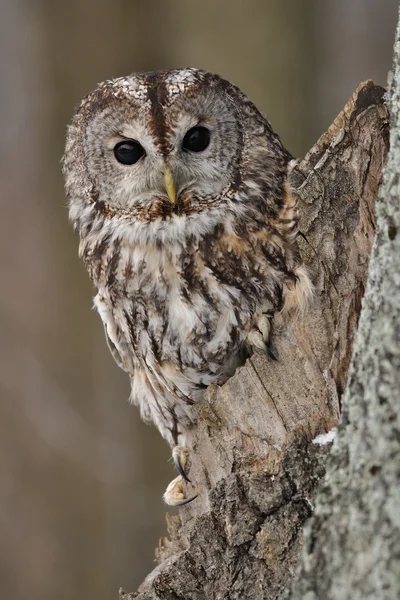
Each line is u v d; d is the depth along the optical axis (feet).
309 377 20.98
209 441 21.88
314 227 21.43
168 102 25.98
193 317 25.80
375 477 14.92
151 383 28.58
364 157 21.43
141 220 26.48
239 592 20.17
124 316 27.61
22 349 57.93
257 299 25.05
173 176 25.75
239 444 21.40
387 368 15.37
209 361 26.25
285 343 21.21
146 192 26.23
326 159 21.63
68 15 51.29
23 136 74.33
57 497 54.65
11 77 80.07
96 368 54.03
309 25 48.80
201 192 25.98
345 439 15.93
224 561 20.66
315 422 20.80
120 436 53.16
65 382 54.24
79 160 28.17
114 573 53.31
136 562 52.75
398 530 14.42
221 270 25.31
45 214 54.75
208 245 25.52
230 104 26.50
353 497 15.14
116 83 27.12
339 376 20.71
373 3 72.18
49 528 54.95
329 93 54.24
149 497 52.19
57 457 54.49
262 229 25.25
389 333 15.53
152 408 29.71
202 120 26.08
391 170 17.08
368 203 21.26
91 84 51.29
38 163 55.57
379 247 16.74
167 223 26.09
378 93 21.80
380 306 16.05
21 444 55.57
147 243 26.35
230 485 20.74
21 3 59.72
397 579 14.20
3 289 62.90
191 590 21.04
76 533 54.29
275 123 47.44
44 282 55.01
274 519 20.21
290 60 47.60
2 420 55.98
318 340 21.02
